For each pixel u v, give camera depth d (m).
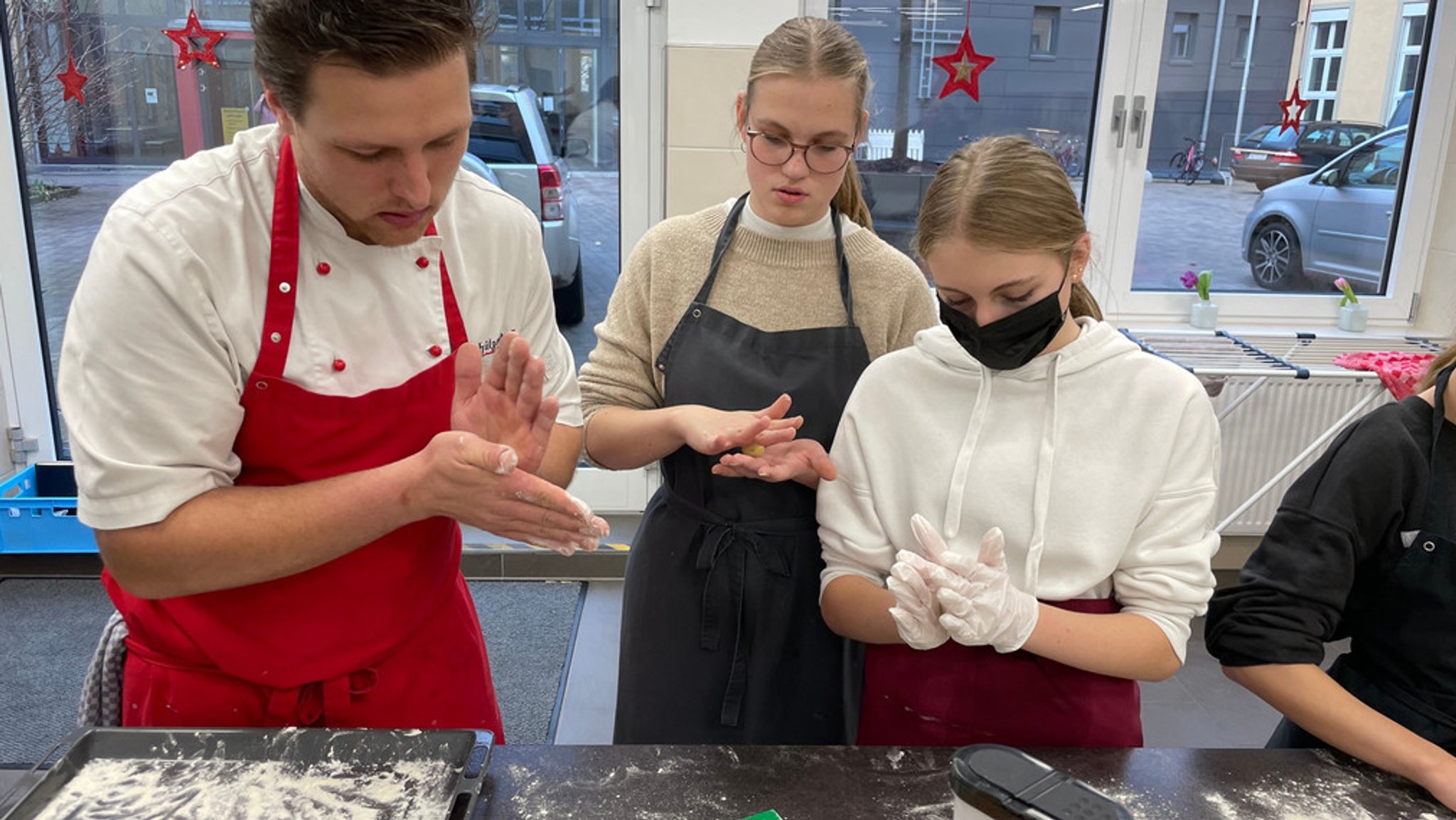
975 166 1.06
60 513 2.84
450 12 0.80
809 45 1.28
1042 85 2.95
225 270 0.96
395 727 1.13
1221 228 3.12
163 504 0.90
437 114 0.82
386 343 1.05
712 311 1.44
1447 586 1.06
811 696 1.47
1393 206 3.14
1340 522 1.06
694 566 1.46
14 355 3.00
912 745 1.14
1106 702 1.13
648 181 2.99
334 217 0.99
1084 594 1.14
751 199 1.45
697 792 0.92
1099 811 0.75
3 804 0.86
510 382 0.97
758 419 1.19
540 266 1.22
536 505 0.91
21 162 2.89
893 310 1.45
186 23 2.81
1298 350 2.95
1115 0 2.85
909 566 0.98
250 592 1.03
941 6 2.85
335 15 0.75
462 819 0.87
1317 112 3.02
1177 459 1.13
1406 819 0.91
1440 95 2.99
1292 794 0.94
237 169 0.98
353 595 1.06
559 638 2.78
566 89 2.95
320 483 0.94
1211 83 2.97
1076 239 1.07
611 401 1.50
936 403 1.21
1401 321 3.19
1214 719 2.47
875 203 3.02
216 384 0.95
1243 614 1.09
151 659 1.07
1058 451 1.14
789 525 1.42
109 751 0.92
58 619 2.77
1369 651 1.13
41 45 2.79
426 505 0.92
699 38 2.66
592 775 0.94
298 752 0.93
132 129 2.89
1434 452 1.05
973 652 1.15
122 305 0.89
